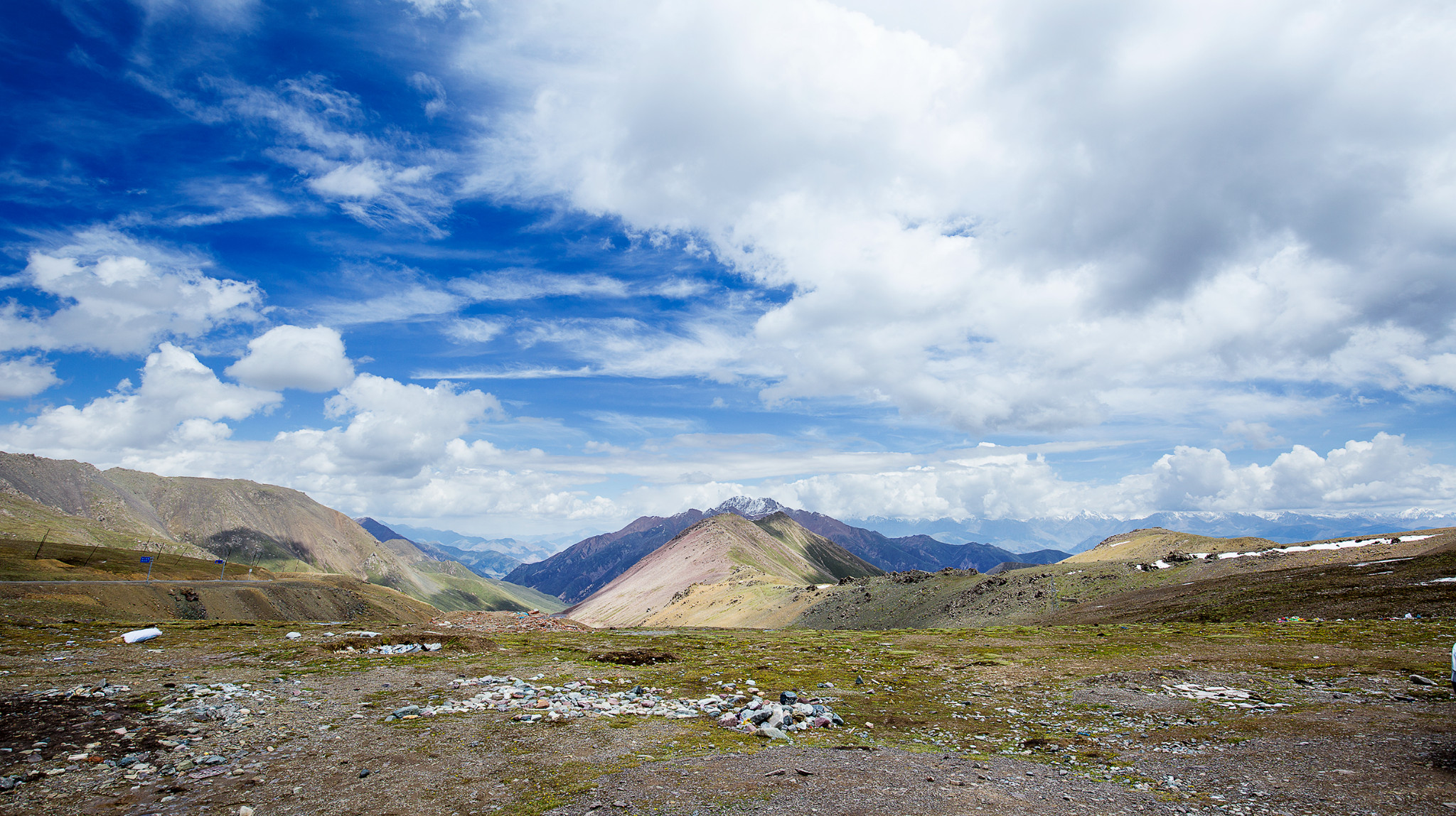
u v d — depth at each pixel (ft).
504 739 73.41
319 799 52.34
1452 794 47.73
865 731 82.28
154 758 64.49
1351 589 314.14
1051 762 65.41
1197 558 569.64
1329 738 68.90
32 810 49.62
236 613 474.08
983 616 589.32
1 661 131.03
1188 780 56.59
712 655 176.86
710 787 53.83
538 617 480.64
